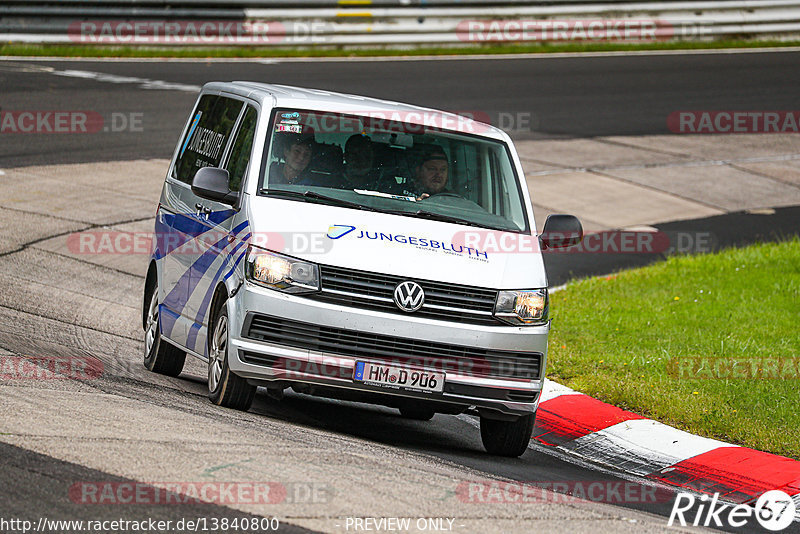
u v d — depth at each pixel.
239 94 29.23
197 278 27.03
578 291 44.84
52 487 17.12
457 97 81.44
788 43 110.19
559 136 75.50
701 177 69.62
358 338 23.73
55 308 36.03
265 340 23.73
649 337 37.53
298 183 25.83
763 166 73.50
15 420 20.53
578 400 30.89
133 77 81.56
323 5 96.94
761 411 30.12
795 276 46.16
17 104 70.12
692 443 27.92
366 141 27.02
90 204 51.56
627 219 59.84
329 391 24.06
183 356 30.12
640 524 19.69
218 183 25.70
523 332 24.69
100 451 19.20
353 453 21.88
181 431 21.31
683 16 109.19
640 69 97.50
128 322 36.31
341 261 23.92
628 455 27.45
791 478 25.58
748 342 36.38
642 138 77.25
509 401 24.64
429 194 26.64
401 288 23.89
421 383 23.92
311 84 80.56
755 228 59.12
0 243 43.56
